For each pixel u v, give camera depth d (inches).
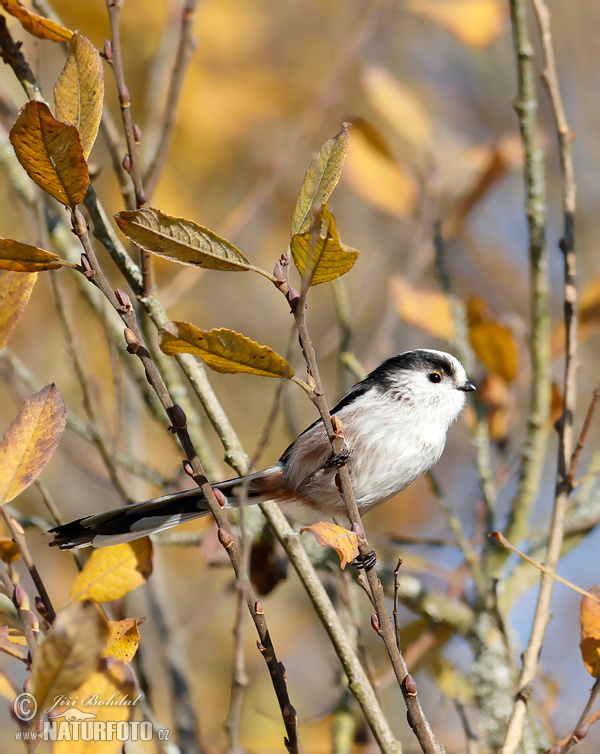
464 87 581.0
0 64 351.6
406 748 315.6
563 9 569.6
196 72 457.4
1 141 284.2
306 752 306.3
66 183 160.1
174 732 297.0
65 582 428.5
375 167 363.9
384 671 317.7
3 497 178.4
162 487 324.5
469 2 364.5
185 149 453.7
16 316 193.5
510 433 353.7
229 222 364.8
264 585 314.0
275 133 481.1
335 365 519.5
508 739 196.5
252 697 416.8
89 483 469.7
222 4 471.8
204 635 445.4
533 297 323.6
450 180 403.5
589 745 358.3
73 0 411.8
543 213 317.7
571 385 249.0
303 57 505.4
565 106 568.4
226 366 165.8
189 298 502.6
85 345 418.3
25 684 148.6
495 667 312.5
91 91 169.0
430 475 326.0
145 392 283.9
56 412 186.4
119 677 154.9
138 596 370.9
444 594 358.9
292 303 166.1
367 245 518.3
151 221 156.6
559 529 232.7
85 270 166.1
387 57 573.9
